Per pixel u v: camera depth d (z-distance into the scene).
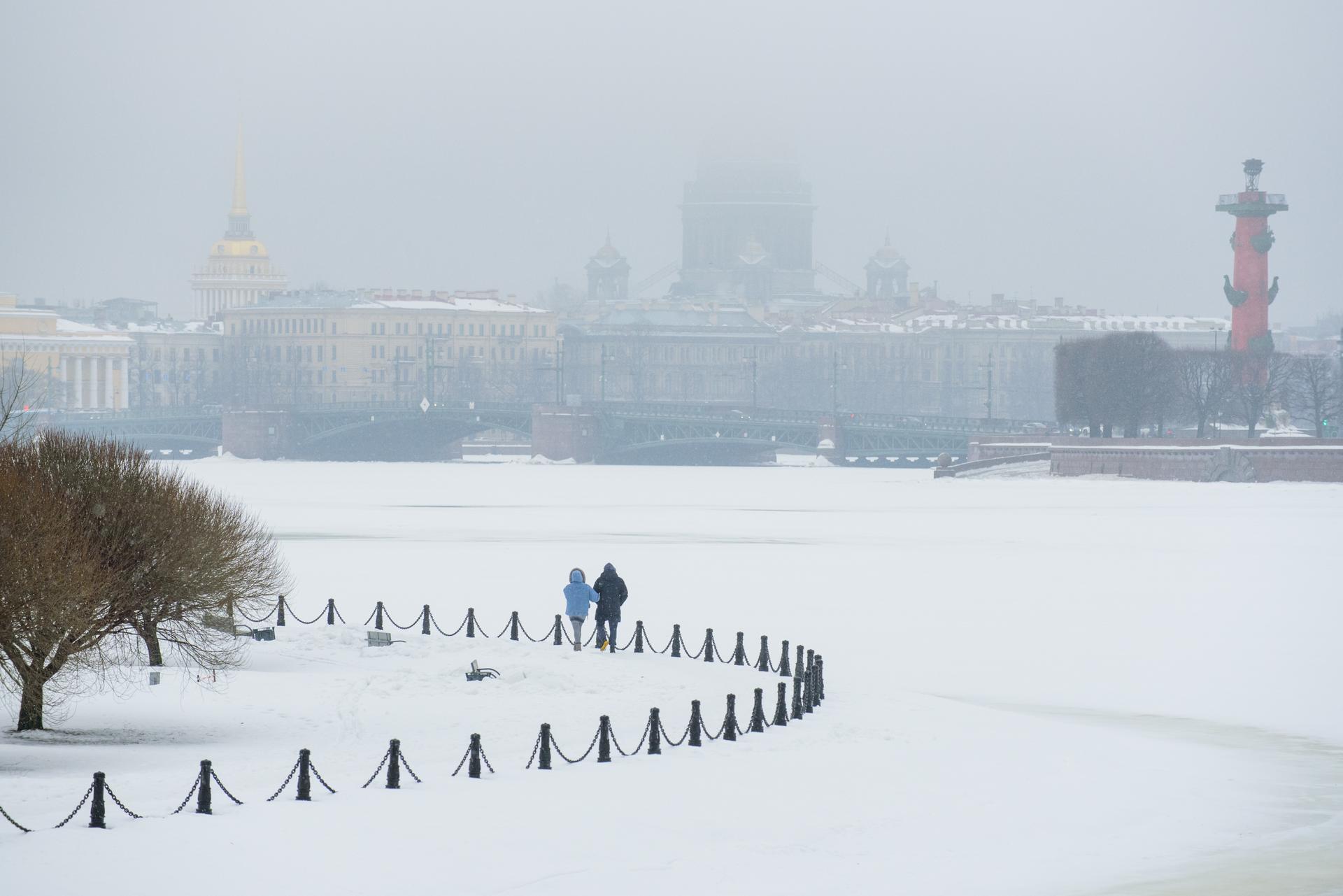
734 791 46.12
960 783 48.16
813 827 42.84
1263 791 48.56
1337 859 41.41
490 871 38.09
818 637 82.81
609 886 37.50
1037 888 38.69
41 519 53.59
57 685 60.00
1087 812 45.56
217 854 38.19
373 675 66.75
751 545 142.38
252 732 54.44
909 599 99.50
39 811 41.97
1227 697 65.81
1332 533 155.50
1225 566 122.38
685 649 74.19
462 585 106.25
